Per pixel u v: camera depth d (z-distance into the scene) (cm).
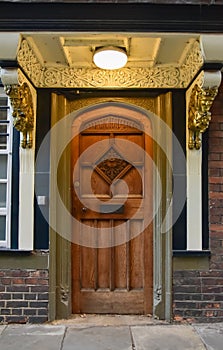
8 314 401
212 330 379
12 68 339
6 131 418
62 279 414
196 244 404
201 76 350
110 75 415
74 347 342
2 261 403
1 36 329
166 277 407
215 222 405
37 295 402
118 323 401
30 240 404
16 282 402
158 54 385
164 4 326
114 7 326
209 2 327
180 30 333
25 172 407
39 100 414
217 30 332
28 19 327
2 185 416
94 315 424
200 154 407
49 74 414
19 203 406
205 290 401
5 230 411
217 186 407
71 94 419
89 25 329
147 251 427
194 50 362
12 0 321
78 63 409
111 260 432
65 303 413
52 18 327
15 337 364
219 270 402
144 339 359
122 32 333
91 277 430
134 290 429
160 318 409
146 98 422
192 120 391
